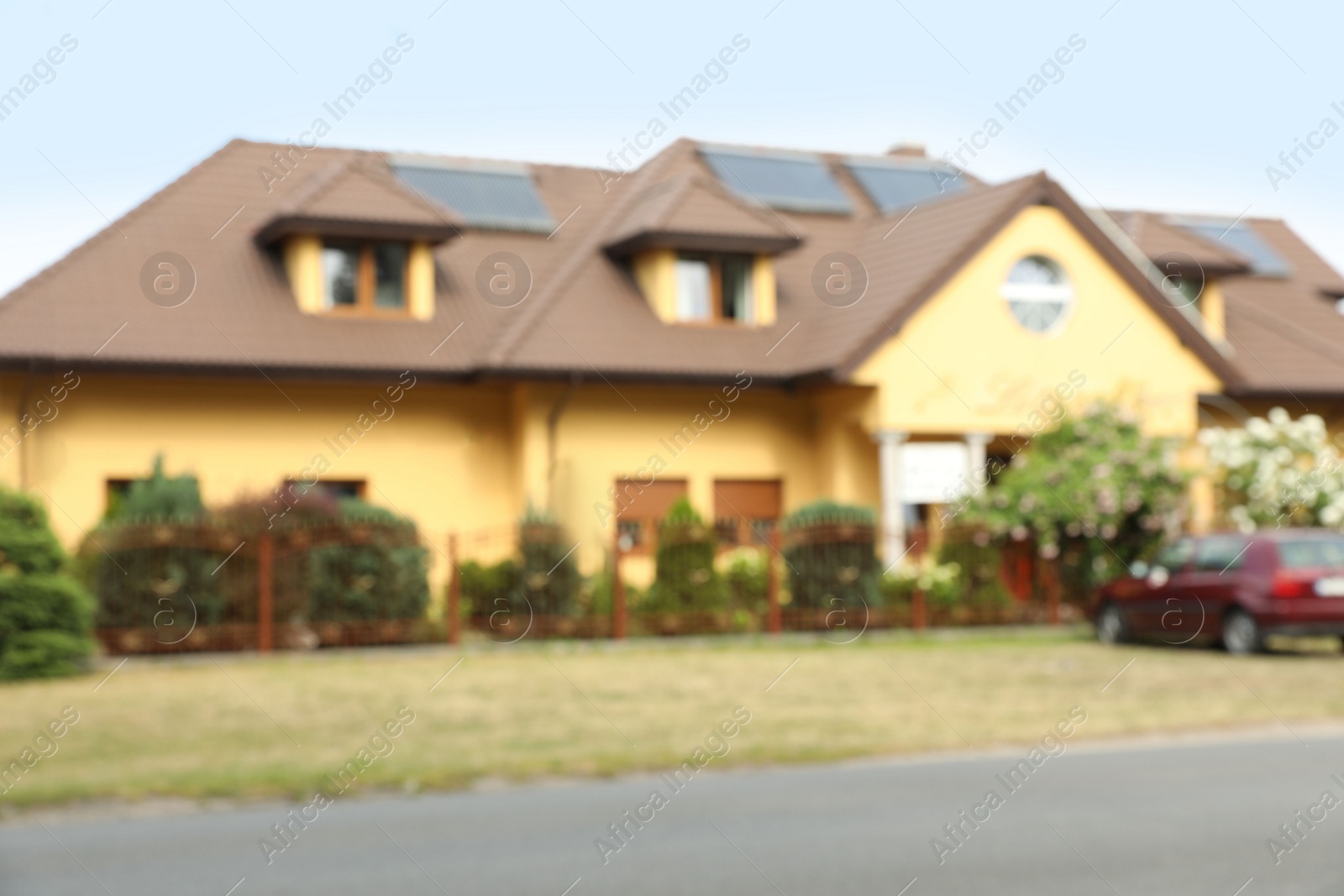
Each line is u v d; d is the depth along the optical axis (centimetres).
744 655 2966
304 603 2953
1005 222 3934
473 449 3775
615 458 3797
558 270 4050
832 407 3969
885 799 1560
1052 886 1179
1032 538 3688
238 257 3750
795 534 3400
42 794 1545
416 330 3738
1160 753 1862
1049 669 2720
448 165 4284
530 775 1709
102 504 3412
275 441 3572
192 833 1404
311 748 1848
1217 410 4453
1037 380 3969
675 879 1207
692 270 4009
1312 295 5081
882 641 3272
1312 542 2970
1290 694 2384
